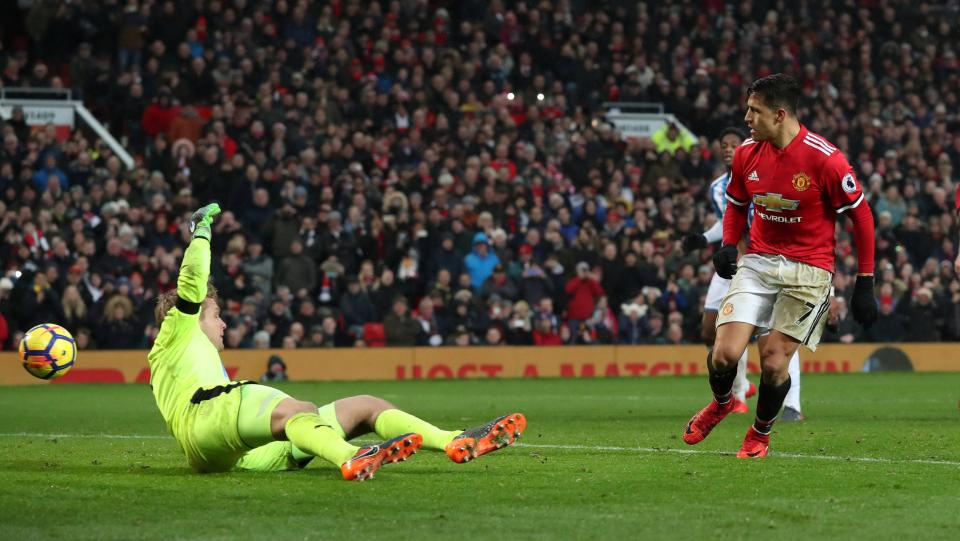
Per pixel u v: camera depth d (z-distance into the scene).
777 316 19.52
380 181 60.47
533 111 67.94
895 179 67.62
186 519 13.48
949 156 73.38
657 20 77.81
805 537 12.52
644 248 58.22
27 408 36.12
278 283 53.38
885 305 59.56
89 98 64.56
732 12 80.44
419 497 15.09
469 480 16.67
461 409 35.34
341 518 13.57
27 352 19.83
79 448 22.14
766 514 13.94
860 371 58.75
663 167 65.44
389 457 15.94
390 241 56.44
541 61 73.56
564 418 30.97
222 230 54.72
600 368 55.94
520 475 17.30
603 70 75.06
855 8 82.69
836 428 26.97
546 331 55.59
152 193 56.69
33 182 55.25
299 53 66.81
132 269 51.75
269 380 51.41
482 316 55.19
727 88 75.19
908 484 16.50
